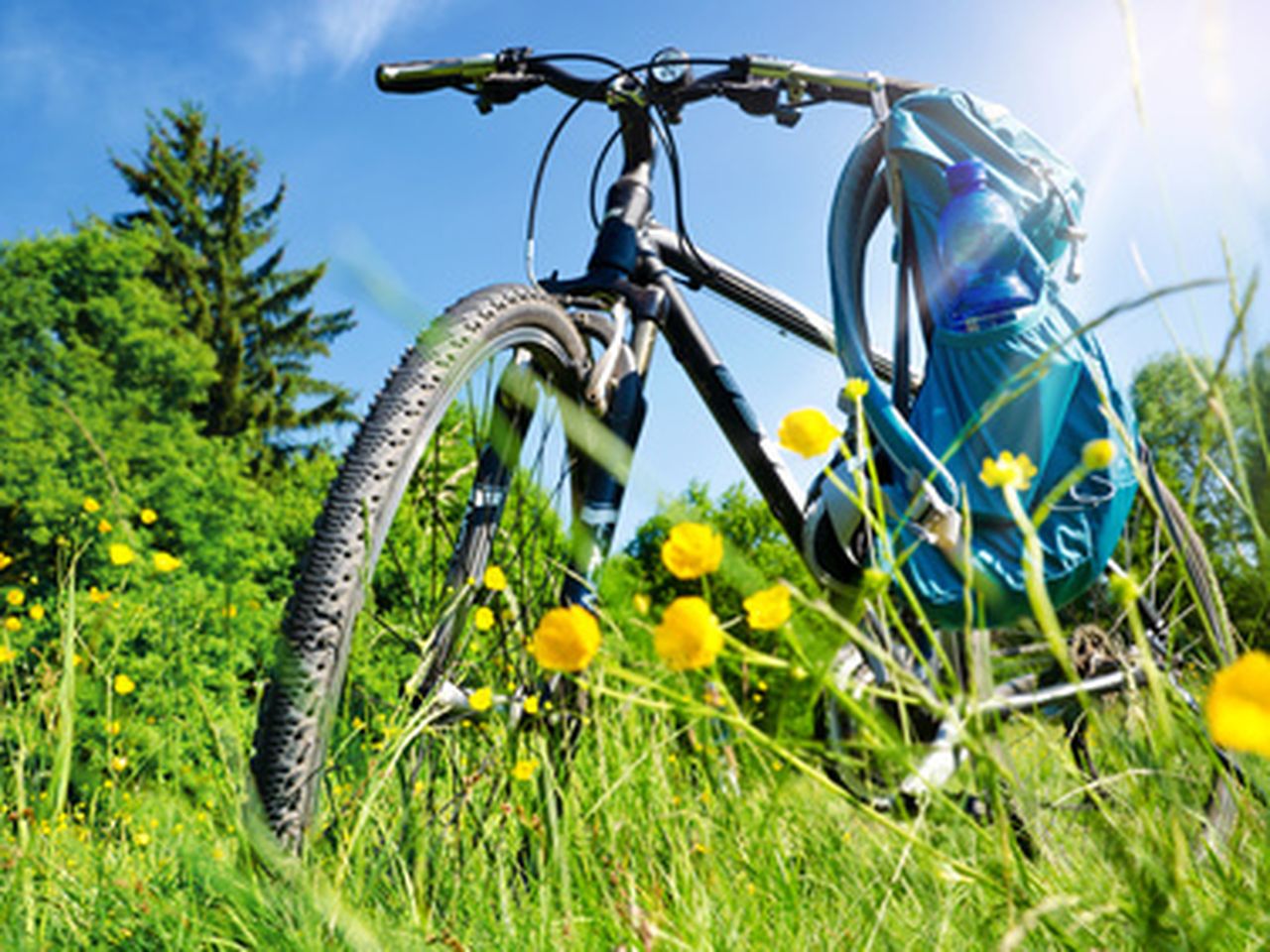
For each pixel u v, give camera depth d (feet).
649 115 8.52
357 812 4.06
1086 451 2.03
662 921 3.38
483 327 5.72
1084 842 2.90
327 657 4.47
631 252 8.00
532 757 4.90
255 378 110.01
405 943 3.24
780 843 3.74
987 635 5.71
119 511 4.32
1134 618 2.12
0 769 4.81
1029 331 5.67
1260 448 2.11
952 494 5.59
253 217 116.06
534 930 3.68
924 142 6.37
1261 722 1.13
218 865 3.34
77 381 83.51
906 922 3.49
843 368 6.46
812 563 6.43
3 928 3.43
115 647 5.72
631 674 2.02
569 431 6.63
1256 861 2.35
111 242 92.07
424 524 5.63
